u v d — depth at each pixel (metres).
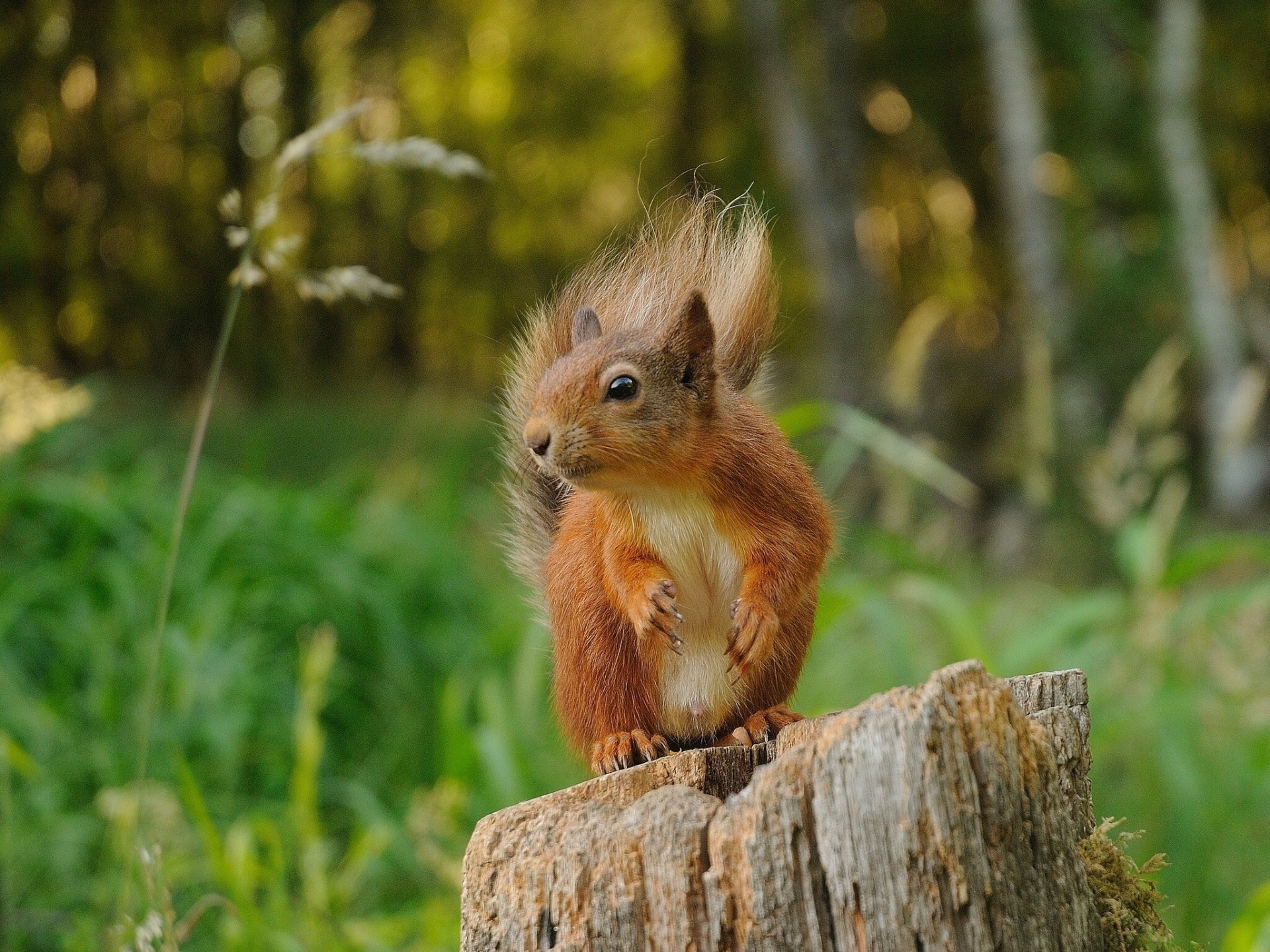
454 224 41.00
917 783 3.81
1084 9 25.12
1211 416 22.00
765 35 28.19
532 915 4.15
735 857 3.96
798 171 27.86
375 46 38.19
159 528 11.53
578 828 4.19
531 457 6.34
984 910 3.79
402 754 10.93
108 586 11.18
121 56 33.94
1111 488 10.89
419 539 12.87
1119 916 4.27
